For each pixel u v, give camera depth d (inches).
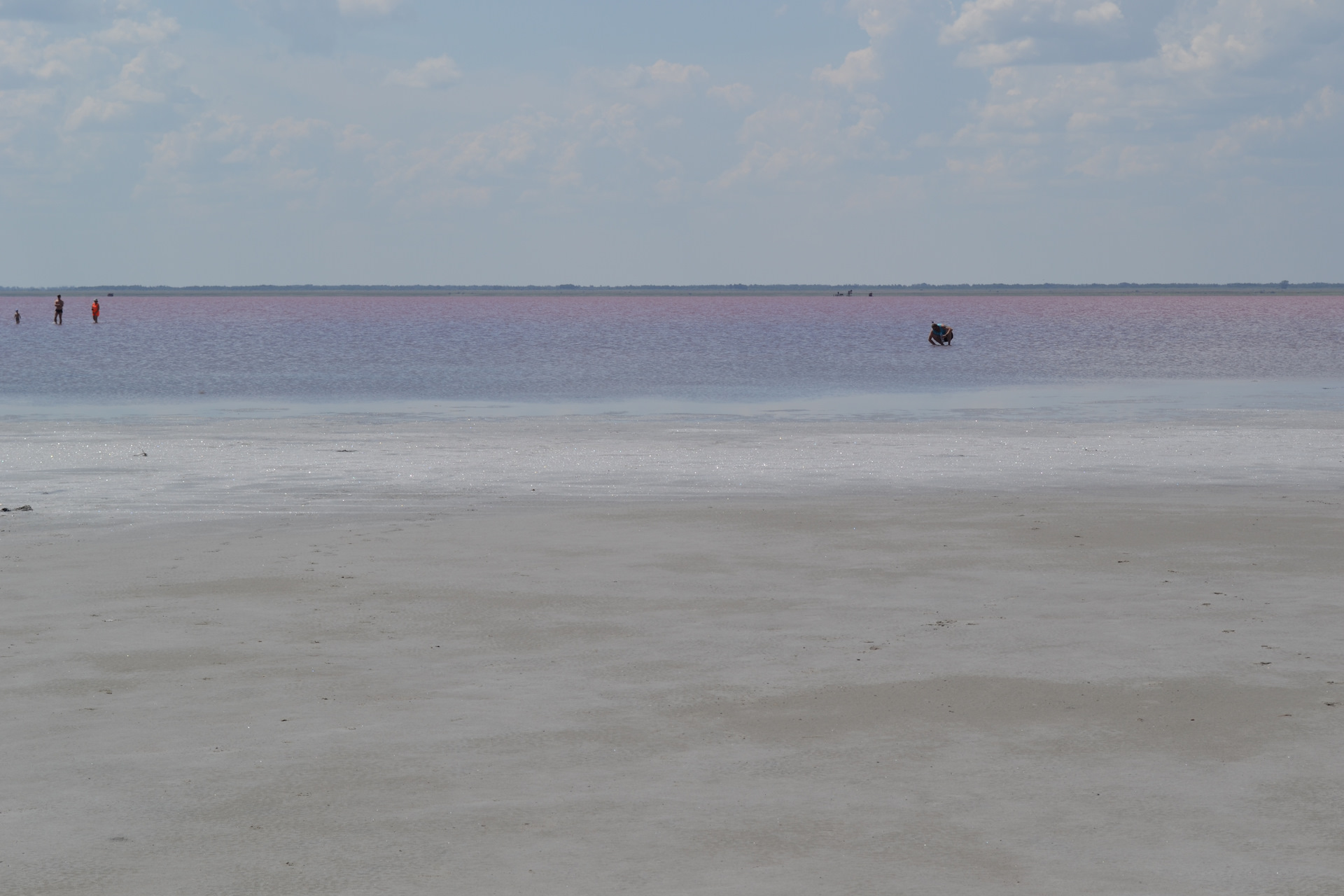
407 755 292.2
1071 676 354.3
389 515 652.1
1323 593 460.1
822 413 1296.8
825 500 701.3
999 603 447.8
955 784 272.7
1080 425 1136.2
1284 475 798.5
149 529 609.3
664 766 284.7
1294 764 282.7
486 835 245.0
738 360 2413.9
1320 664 363.9
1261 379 1845.5
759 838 243.8
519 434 1061.8
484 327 4687.5
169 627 416.5
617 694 342.0
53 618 428.5
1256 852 236.5
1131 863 231.9
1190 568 506.9
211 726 314.3
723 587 479.2
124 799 264.7
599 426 1143.0
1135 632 404.2
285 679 356.8
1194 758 287.7
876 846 240.1
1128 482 770.8
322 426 1133.1
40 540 579.2
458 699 337.1
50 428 1100.5
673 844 240.7
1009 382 1808.6
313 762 287.3
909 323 5167.3
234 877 226.2
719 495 724.0
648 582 488.4
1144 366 2185.0
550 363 2285.9
